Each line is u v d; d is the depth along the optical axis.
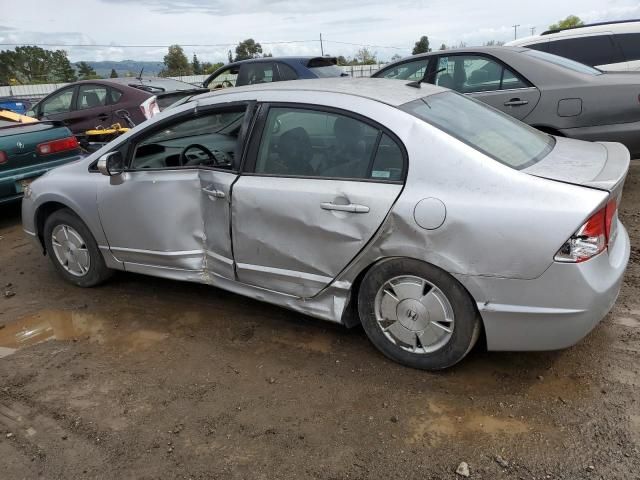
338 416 2.73
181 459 2.53
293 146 3.16
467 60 6.11
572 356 3.06
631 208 5.39
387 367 3.09
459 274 2.66
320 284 3.13
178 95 9.35
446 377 2.96
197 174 3.53
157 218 3.68
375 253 2.88
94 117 9.38
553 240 2.45
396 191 2.78
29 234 4.62
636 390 2.74
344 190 2.92
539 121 5.57
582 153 3.06
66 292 4.43
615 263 2.74
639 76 5.33
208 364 3.27
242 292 3.53
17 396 3.08
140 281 4.53
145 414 2.85
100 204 3.95
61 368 3.34
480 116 3.32
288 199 3.09
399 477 2.34
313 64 9.25
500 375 2.95
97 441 2.68
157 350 3.47
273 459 2.49
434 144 2.77
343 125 3.02
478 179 2.64
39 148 6.40
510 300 2.60
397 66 6.75
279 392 2.95
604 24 7.45
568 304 2.51
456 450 2.46
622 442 2.43
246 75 9.48
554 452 2.41
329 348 3.34
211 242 3.55
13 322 3.99
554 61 5.72
